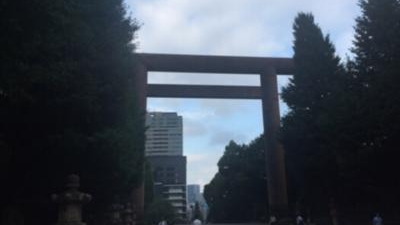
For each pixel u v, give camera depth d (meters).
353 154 31.39
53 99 16.94
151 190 80.25
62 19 14.04
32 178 19.48
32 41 12.69
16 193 19.06
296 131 41.28
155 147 162.38
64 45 17.36
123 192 27.91
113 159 20.34
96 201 23.75
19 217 19.02
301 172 42.12
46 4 12.11
